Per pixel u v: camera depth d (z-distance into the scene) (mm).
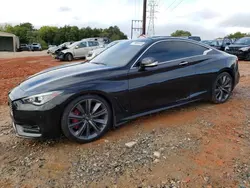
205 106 4707
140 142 3287
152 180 2516
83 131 3275
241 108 4617
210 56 4613
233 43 15891
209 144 3221
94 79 3318
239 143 3260
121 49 4203
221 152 3025
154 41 4020
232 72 4926
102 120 3398
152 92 3799
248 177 2557
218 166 2738
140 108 3732
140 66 3674
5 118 4426
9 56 24438
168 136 3441
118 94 3449
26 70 11383
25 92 3098
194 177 2551
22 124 3109
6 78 8922
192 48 4434
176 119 4047
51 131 3066
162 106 3998
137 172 2650
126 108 3584
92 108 3316
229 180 2512
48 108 2984
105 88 3332
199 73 4355
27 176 2641
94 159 2918
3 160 2967
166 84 3930
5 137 3609
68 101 3082
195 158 2893
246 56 14383
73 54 17656
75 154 3035
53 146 3242
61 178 2590
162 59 3961
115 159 2906
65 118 3096
